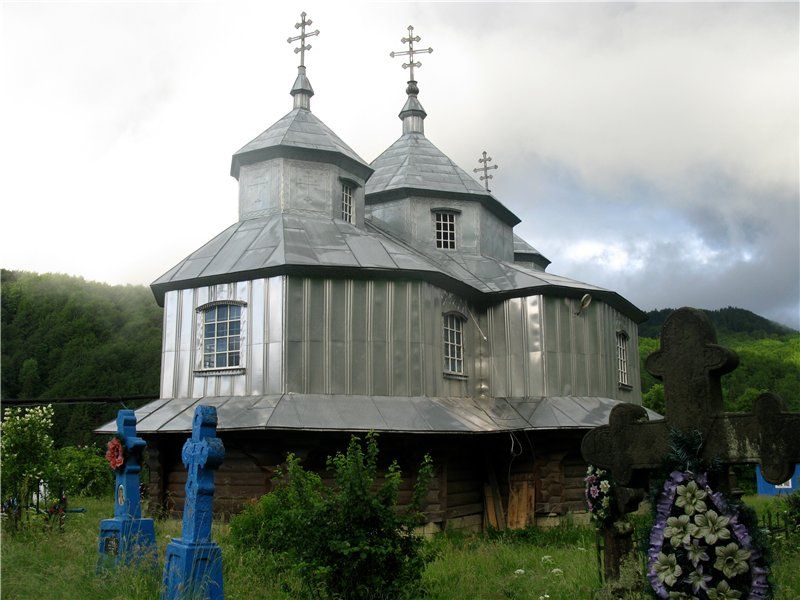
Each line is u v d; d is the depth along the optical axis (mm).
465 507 18219
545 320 19656
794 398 44719
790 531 12039
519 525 17938
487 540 16016
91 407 40594
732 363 5883
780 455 5500
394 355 17188
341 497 8047
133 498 10344
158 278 18438
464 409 17969
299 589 8664
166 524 15039
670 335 6223
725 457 5773
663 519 5848
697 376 6027
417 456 16453
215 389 17047
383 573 8000
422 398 17266
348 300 17125
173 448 17141
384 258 17844
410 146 24750
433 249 22500
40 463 12680
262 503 11109
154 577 8609
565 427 17766
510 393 19703
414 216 22609
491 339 20266
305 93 22281
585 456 6691
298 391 16234
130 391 41969
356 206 20891
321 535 7867
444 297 18844
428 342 17766
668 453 6020
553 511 17984
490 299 20422
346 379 16672
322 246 17938
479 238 22922
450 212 22906
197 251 19031
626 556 8086
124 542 9695
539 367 19422
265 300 16859
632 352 23781
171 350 17938
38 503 12875
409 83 26641
